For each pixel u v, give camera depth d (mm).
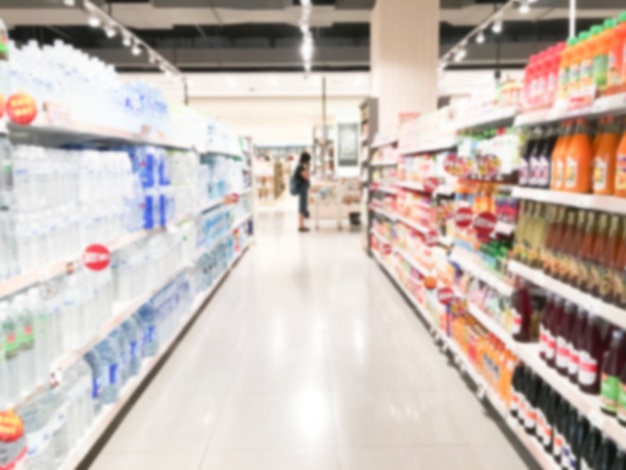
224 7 9828
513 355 2887
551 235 2406
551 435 2400
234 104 19359
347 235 11820
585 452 2105
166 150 4488
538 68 2545
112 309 3064
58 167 2389
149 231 3590
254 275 7473
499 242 3070
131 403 3447
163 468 2715
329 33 14445
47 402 2275
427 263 4867
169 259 4152
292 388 3662
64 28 13211
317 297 6188
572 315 2254
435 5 8781
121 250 3268
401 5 8742
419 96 8898
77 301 2484
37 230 2176
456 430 3066
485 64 14953
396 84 8859
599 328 2084
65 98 2537
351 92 17875
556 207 2402
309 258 8828
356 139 15570
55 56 2635
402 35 8789
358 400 3465
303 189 12508
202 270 5660
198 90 17188
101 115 2951
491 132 3412
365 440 2967
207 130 6008
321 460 2770
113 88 3131
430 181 4453
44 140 3125
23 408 2164
